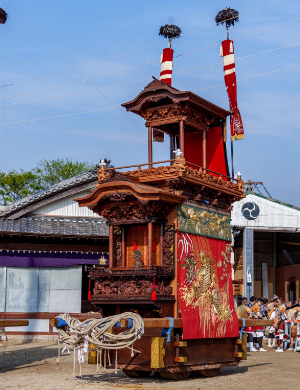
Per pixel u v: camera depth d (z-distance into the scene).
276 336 21.22
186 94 14.26
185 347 12.91
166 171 13.68
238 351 14.91
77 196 26.39
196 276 13.89
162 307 12.79
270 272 38.97
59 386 11.87
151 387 11.77
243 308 20.98
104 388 11.57
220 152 16.36
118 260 14.34
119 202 13.76
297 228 33.28
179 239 13.57
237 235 34.97
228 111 16.12
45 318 23.89
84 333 11.80
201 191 14.48
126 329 12.65
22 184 48.12
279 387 12.13
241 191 16.16
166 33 17.78
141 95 15.07
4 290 23.78
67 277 24.41
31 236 24.08
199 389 11.64
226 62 16.52
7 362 16.56
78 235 24.14
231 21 16.72
